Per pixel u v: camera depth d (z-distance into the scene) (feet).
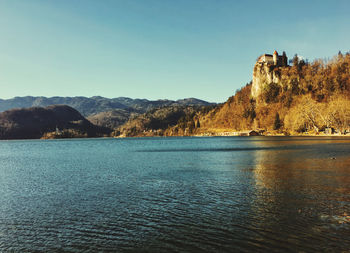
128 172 130.82
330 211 60.34
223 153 231.71
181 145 415.44
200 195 78.74
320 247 43.14
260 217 57.62
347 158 161.17
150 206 69.05
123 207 69.00
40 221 60.44
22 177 126.21
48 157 248.11
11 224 58.90
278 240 46.11
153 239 48.52
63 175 128.98
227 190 84.17
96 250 45.19
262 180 99.09
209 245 45.19
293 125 652.48
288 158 171.01
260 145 332.39
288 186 87.10
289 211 61.00
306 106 635.66
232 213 61.05
